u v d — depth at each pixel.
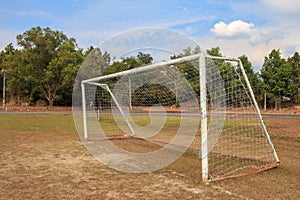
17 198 4.11
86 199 4.08
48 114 26.03
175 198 4.12
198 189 4.52
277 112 29.12
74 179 5.11
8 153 7.49
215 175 5.34
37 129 13.40
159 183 4.86
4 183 4.84
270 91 31.98
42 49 40.62
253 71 30.05
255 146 8.30
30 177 5.23
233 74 6.01
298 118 19.47
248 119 7.52
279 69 31.55
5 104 42.06
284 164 6.14
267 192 4.38
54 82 39.22
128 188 4.59
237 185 4.72
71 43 43.94
